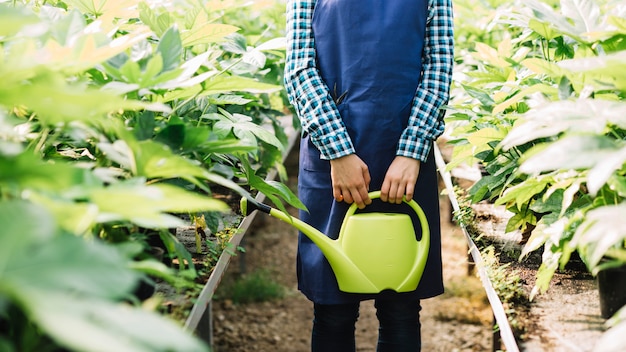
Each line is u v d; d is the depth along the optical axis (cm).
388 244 210
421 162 218
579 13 207
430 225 223
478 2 426
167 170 147
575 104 156
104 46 149
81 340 84
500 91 245
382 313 232
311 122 212
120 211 118
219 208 126
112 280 99
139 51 183
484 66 291
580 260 233
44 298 89
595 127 148
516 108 247
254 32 414
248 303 400
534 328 183
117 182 142
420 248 216
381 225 210
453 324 366
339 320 229
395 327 230
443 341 349
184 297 179
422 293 223
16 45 139
